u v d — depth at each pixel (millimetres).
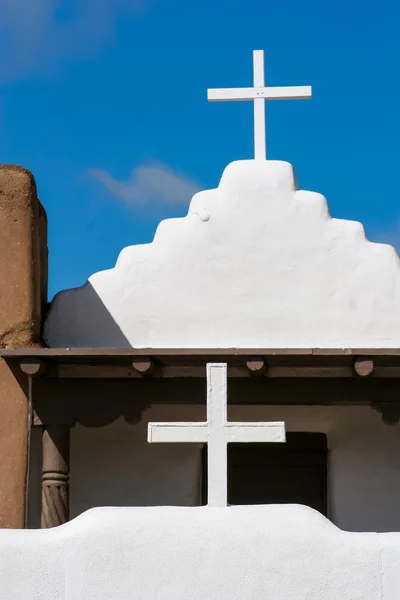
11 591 9805
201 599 9734
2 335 14078
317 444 15883
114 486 15359
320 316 15297
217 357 13859
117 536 9852
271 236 15523
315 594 9711
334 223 15578
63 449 14156
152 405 15008
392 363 14031
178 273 15484
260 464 15883
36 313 14320
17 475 13906
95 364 14164
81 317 15422
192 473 15398
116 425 15492
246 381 14352
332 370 14305
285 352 13688
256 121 15969
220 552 9797
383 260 15422
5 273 14195
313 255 15461
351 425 15469
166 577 9773
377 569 9734
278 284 15383
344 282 15383
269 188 15633
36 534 9992
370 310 15312
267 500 15758
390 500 15234
